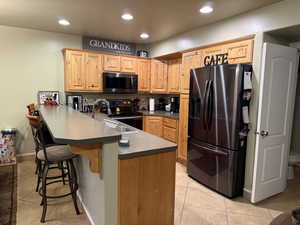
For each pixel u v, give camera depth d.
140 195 1.68
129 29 3.59
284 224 1.06
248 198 2.65
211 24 3.18
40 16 3.02
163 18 2.99
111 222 1.59
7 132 3.56
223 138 2.68
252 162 2.61
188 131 3.29
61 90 4.10
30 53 3.76
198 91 3.03
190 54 3.51
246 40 2.61
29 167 3.53
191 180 3.19
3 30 3.53
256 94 2.54
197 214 2.31
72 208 2.38
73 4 2.55
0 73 3.59
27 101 3.83
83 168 2.31
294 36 2.64
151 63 4.69
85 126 1.71
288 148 2.83
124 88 4.36
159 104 5.21
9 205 2.41
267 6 2.43
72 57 3.84
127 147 1.73
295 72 2.71
